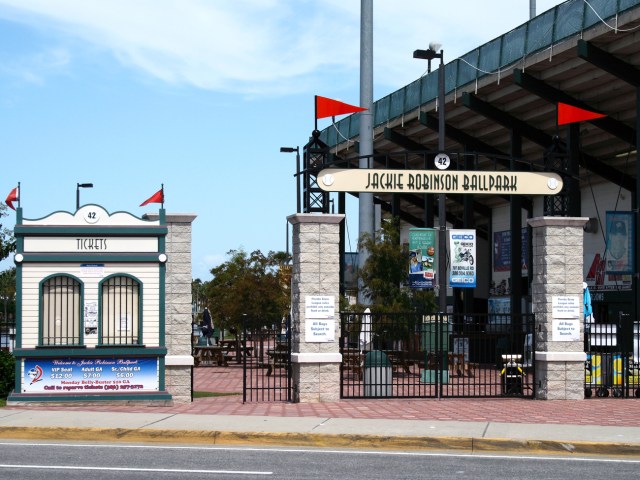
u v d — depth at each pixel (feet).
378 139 144.15
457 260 91.15
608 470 37.78
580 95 104.99
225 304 139.64
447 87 117.91
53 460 38.58
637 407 60.44
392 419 51.47
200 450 42.06
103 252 59.06
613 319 132.36
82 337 58.44
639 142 92.68
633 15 83.56
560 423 50.67
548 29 96.89
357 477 35.19
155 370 59.36
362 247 97.14
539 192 68.44
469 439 43.86
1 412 53.26
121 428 46.09
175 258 61.57
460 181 67.31
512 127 117.19
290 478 34.76
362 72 105.19
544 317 66.49
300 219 63.72
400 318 86.58
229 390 76.18
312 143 66.54
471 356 107.65
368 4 105.81
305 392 62.75
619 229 103.81
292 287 66.23
